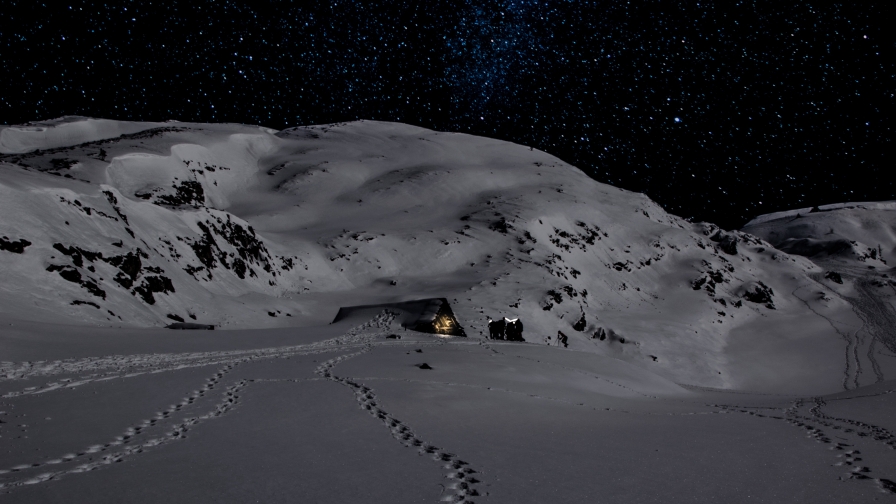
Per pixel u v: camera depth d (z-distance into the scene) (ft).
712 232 513.45
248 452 31.99
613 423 49.34
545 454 35.01
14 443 31.40
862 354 294.25
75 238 131.75
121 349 74.28
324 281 267.18
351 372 66.59
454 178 458.91
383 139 570.05
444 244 335.67
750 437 46.06
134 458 30.01
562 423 47.19
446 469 30.48
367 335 125.90
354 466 30.14
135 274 141.18
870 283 445.78
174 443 33.47
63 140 362.94
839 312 377.71
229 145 435.12
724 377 271.28
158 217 188.34
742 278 434.71
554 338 253.44
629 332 298.15
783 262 474.90
